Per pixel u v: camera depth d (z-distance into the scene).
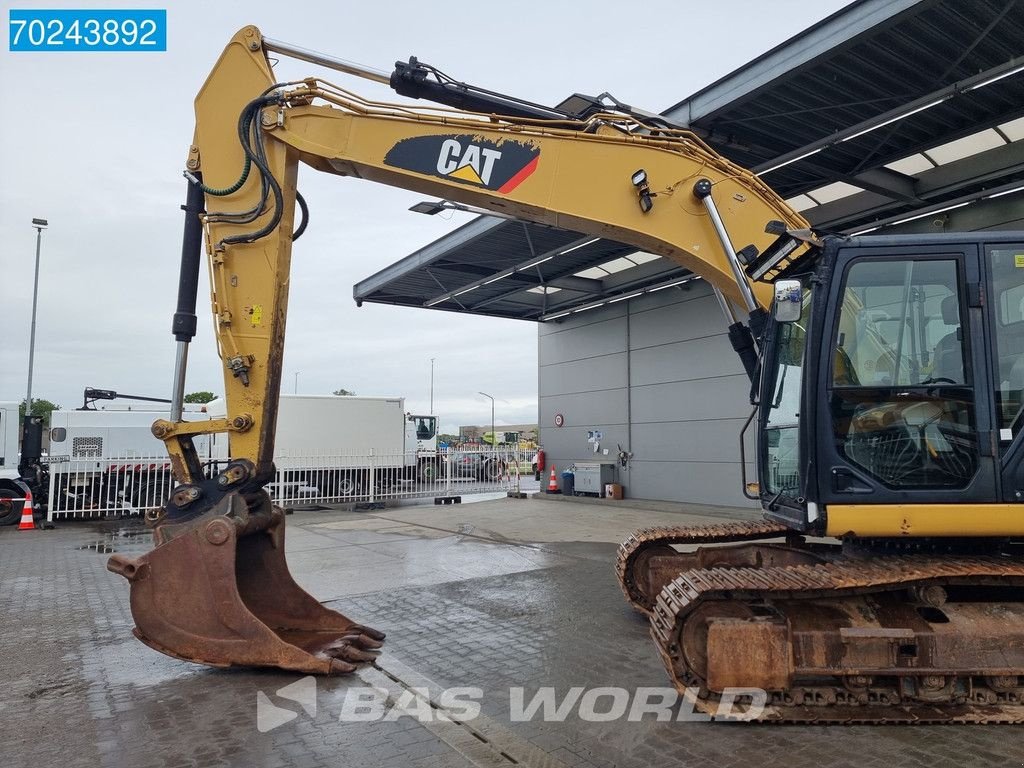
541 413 19.78
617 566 6.72
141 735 3.97
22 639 5.95
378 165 5.33
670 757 3.67
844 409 4.45
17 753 3.74
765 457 5.48
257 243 5.26
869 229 11.84
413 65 5.55
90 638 5.98
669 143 5.60
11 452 15.31
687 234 5.57
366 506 17.19
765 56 8.17
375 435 19.89
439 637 5.84
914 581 4.22
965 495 4.29
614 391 17.28
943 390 4.40
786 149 10.03
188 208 5.45
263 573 5.75
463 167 5.41
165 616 4.90
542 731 4.00
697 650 4.28
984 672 4.12
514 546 10.56
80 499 15.25
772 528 6.45
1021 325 4.44
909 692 4.17
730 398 14.34
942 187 10.52
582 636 5.85
